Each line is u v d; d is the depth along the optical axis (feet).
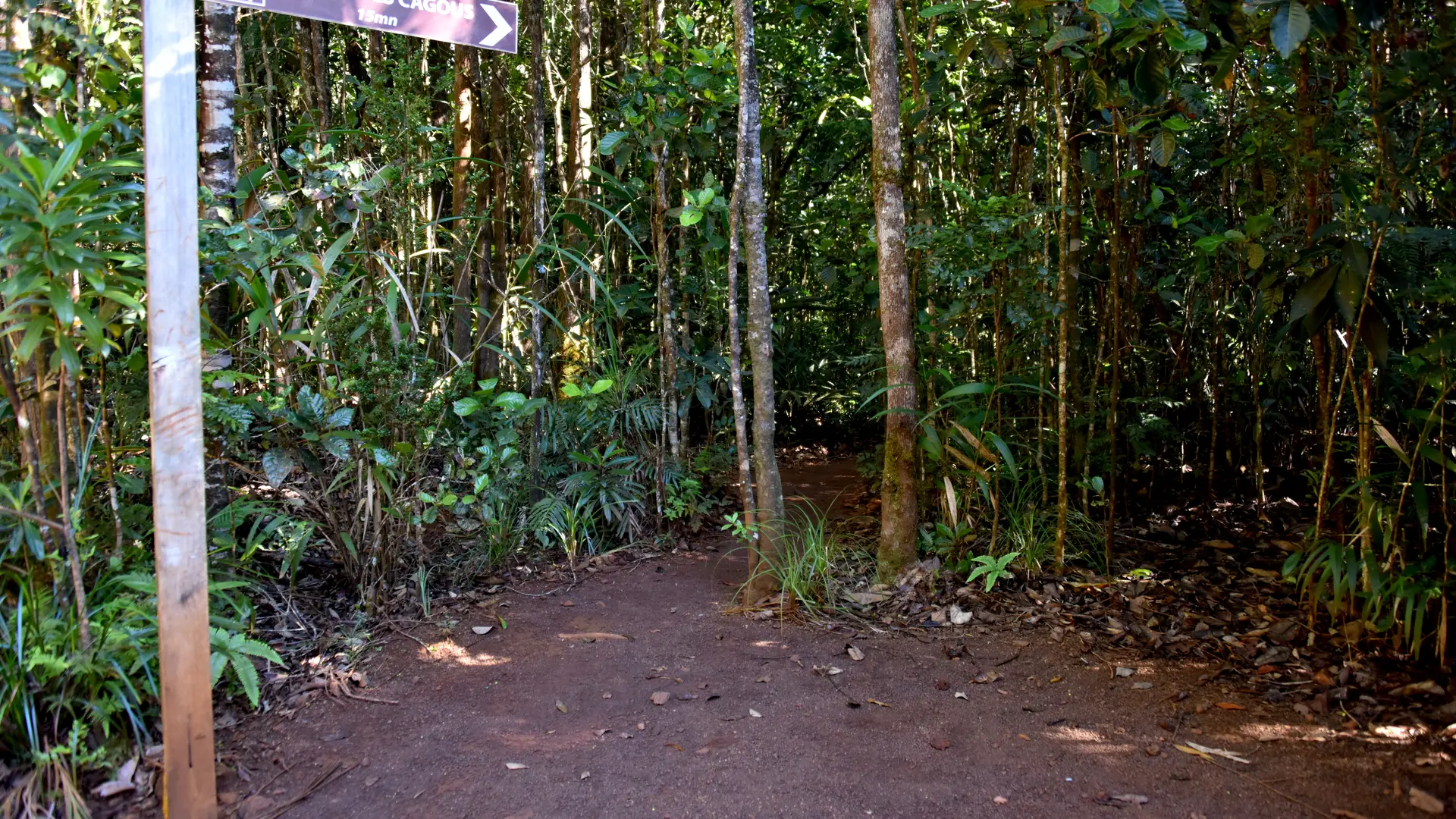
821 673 9.52
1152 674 9.26
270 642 9.90
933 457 12.26
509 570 12.79
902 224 11.59
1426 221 10.75
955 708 8.66
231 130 10.95
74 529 7.70
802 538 13.20
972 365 14.80
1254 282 12.60
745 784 7.37
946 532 12.18
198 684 6.54
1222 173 14.78
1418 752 7.40
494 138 18.80
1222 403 15.44
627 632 10.74
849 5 16.80
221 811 7.05
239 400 10.05
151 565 9.08
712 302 18.03
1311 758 7.46
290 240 10.54
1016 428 14.49
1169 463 16.78
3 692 7.09
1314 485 12.55
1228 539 13.42
